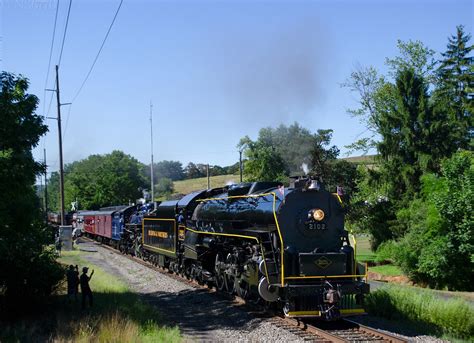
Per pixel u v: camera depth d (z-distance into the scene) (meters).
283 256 11.63
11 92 13.62
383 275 24.72
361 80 37.44
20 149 13.73
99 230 44.88
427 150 29.33
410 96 30.44
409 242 22.81
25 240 14.59
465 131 36.47
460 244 20.50
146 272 22.91
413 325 11.90
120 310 13.22
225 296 15.60
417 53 36.94
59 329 11.17
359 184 32.62
